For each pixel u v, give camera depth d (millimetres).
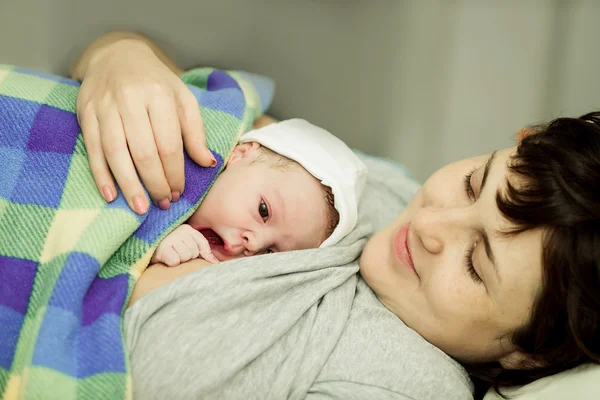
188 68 1139
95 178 669
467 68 1253
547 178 629
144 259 712
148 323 646
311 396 665
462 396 706
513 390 739
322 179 819
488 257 653
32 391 563
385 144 1265
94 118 682
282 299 712
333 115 1220
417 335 735
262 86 1020
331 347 692
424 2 1183
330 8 1143
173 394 610
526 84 1277
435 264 692
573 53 1267
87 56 887
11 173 674
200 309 653
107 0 1046
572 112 1298
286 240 823
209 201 805
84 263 626
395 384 684
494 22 1229
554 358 690
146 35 1090
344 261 796
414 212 783
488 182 679
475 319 678
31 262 649
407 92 1234
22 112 702
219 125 801
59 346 584
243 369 648
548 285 627
